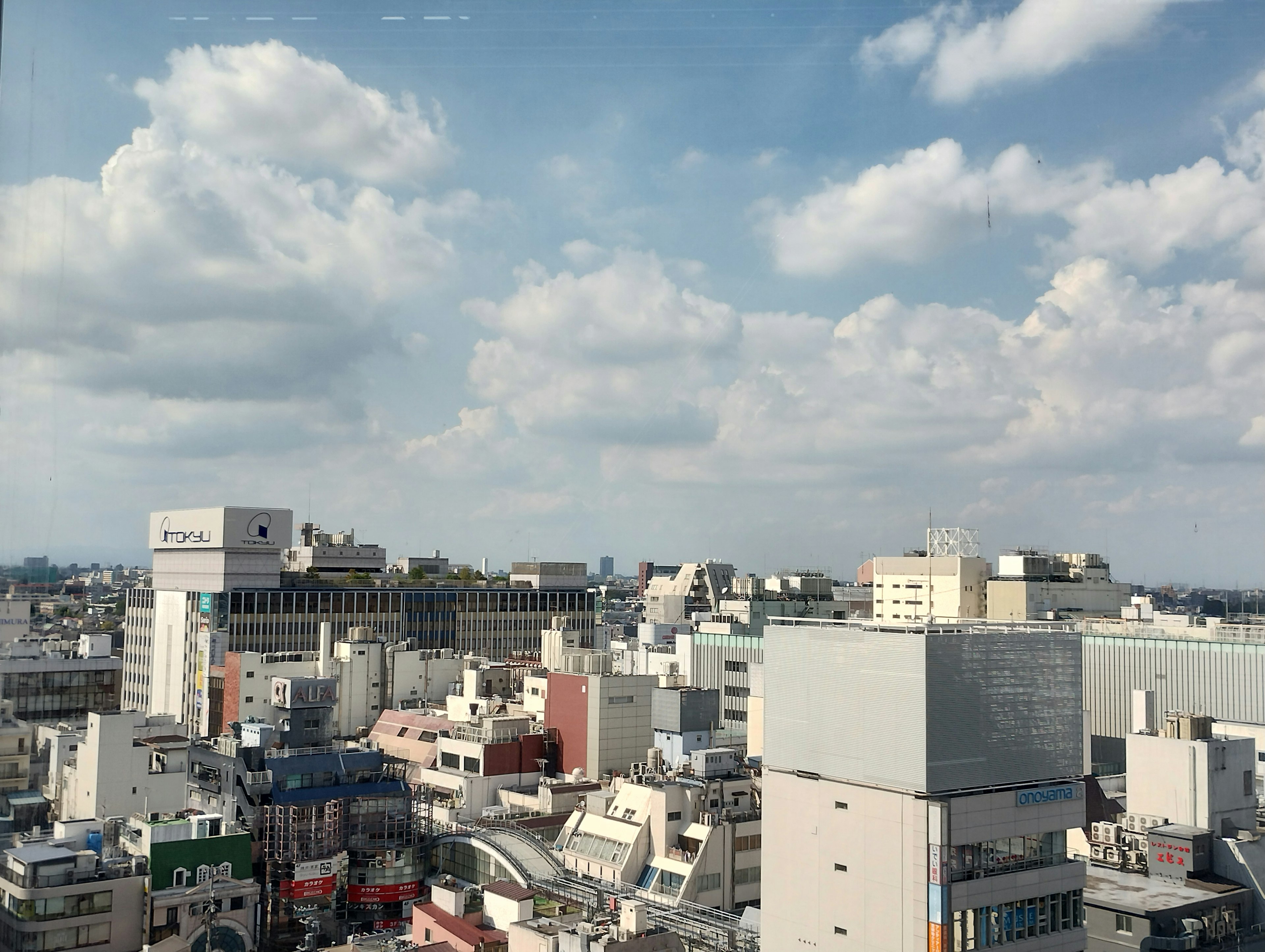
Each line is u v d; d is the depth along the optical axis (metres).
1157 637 160.38
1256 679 147.00
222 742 134.12
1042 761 71.88
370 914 121.31
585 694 155.62
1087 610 199.62
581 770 149.75
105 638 116.81
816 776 73.19
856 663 71.00
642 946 82.75
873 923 68.44
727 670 195.25
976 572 199.88
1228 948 83.50
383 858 122.75
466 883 123.25
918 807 66.31
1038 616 188.38
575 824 122.81
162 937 100.50
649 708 158.12
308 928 116.88
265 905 117.19
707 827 108.44
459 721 169.00
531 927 90.62
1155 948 80.00
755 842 111.19
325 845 121.56
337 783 128.25
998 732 69.62
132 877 100.25
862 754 70.00
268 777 125.69
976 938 66.31
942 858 65.00
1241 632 154.75
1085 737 137.00
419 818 136.62
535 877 112.25
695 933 91.50
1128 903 83.06
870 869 68.88
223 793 130.00
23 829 39.69
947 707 67.19
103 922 96.88
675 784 114.56
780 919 74.25
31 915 92.12
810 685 74.00
